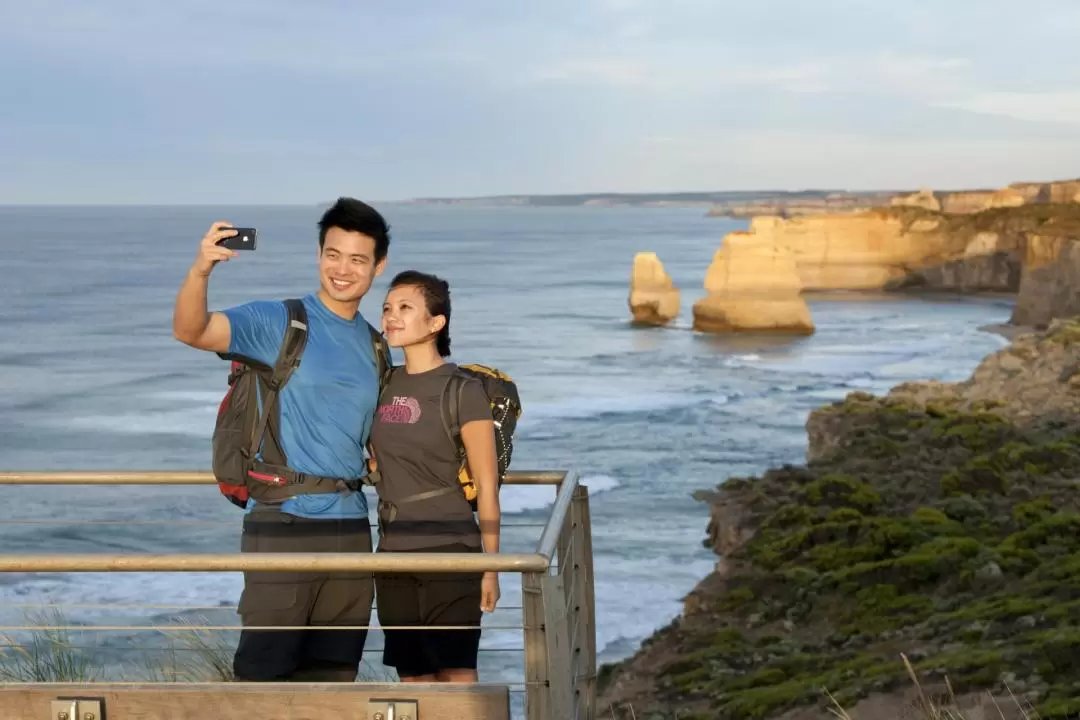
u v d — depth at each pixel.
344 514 4.39
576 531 4.83
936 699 11.73
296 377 4.32
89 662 6.34
